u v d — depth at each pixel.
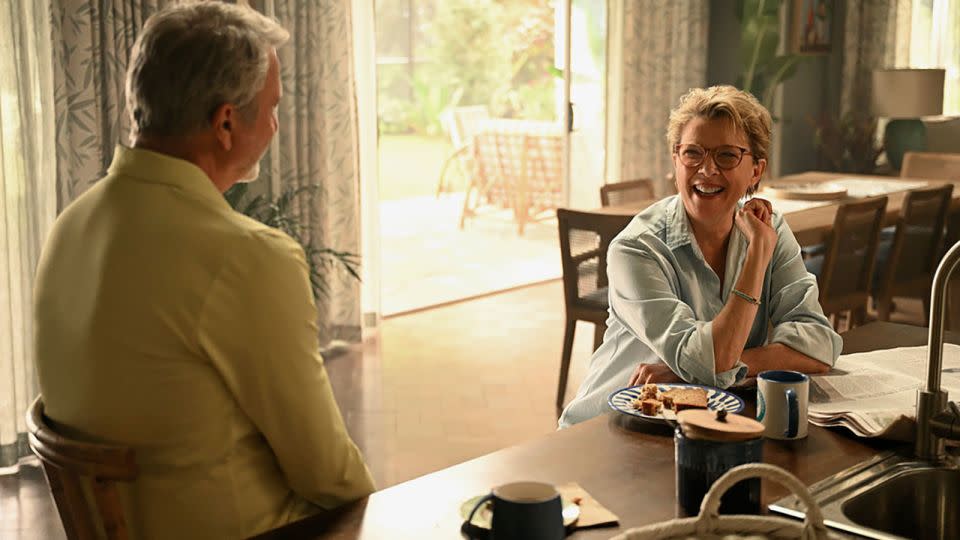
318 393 1.62
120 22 4.57
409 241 9.25
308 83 5.47
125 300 1.56
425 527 1.54
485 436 4.26
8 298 4.10
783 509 1.55
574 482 1.68
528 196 9.62
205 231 1.57
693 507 1.55
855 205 4.53
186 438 1.59
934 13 8.98
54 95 4.35
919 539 1.71
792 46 8.26
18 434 4.25
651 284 2.27
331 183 5.65
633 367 2.34
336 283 5.72
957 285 5.07
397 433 4.30
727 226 2.34
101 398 1.59
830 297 4.63
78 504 1.60
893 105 7.57
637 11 7.38
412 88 11.77
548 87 11.38
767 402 1.87
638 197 5.44
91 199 1.64
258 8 5.10
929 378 1.74
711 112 2.23
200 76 1.56
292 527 1.54
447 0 11.63
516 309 6.60
